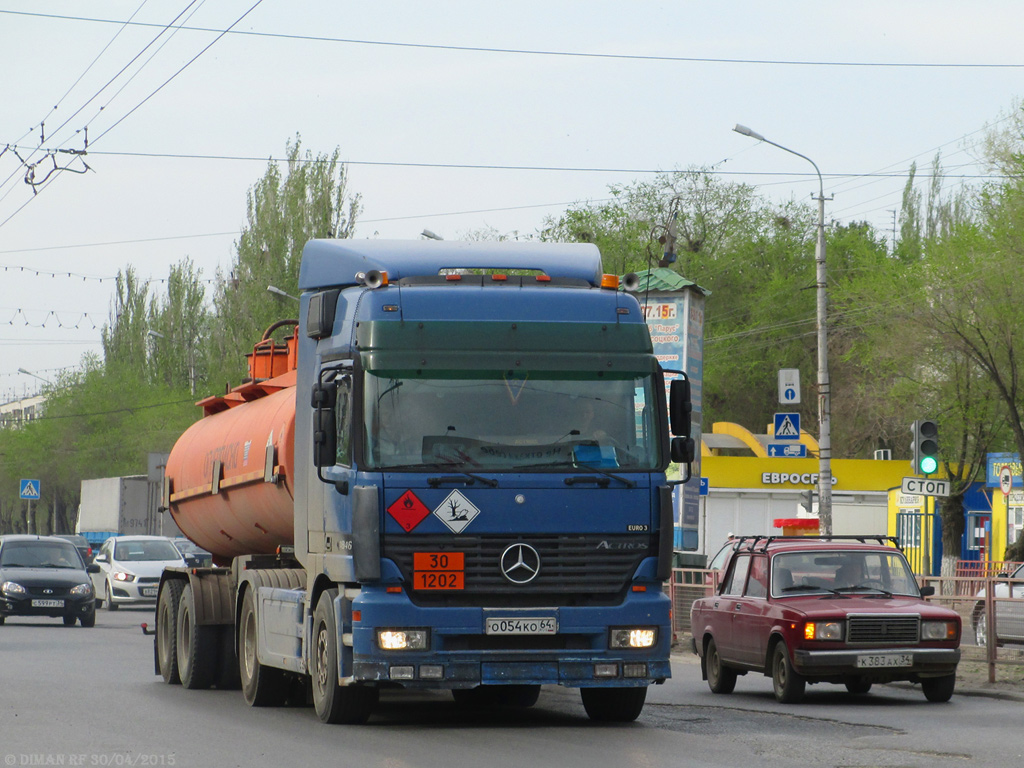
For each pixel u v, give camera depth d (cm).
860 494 17262
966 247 12700
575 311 4088
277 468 4881
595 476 3966
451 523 3888
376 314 4006
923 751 3688
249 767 3269
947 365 13500
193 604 5628
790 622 5294
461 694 5300
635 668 3956
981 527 15938
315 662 4281
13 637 9188
